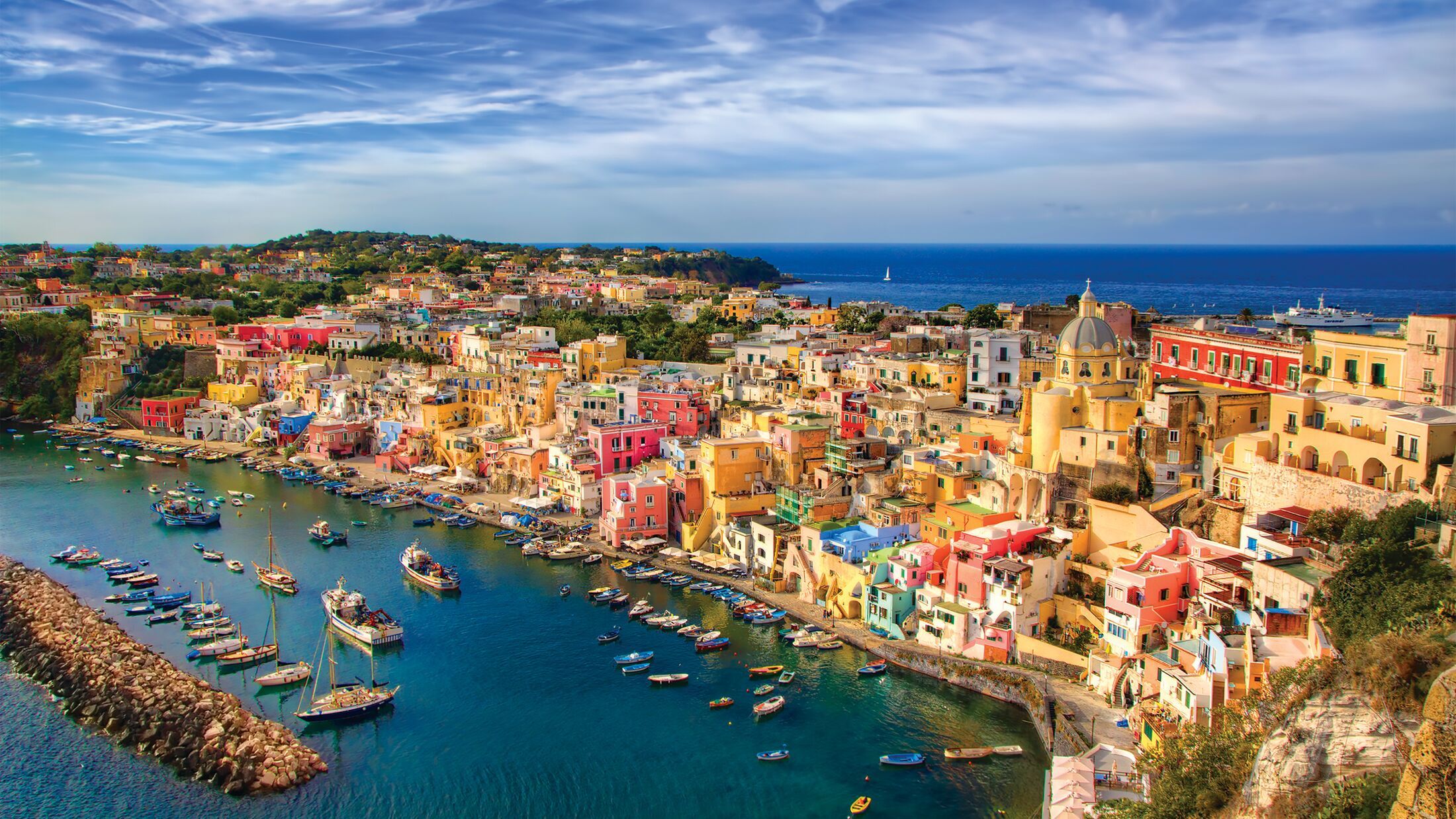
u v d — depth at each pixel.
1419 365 127.88
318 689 133.12
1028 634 131.88
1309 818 66.62
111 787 113.19
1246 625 104.88
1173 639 113.62
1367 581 91.19
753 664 139.00
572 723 124.56
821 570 157.50
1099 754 102.88
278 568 178.75
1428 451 108.00
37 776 115.31
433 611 159.38
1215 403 139.75
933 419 189.25
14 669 143.00
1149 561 124.88
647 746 119.25
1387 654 67.69
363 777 114.19
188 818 107.38
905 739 118.75
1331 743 68.69
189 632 151.62
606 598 161.88
